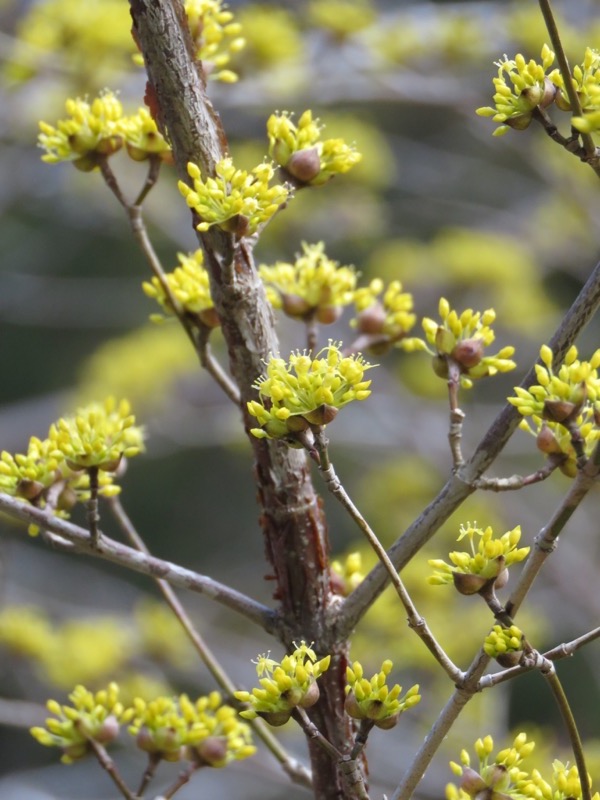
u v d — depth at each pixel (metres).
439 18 10.08
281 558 3.22
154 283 3.68
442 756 8.11
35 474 3.30
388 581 3.13
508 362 3.08
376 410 12.52
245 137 12.84
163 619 8.97
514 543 2.69
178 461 19.98
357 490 16.33
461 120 13.50
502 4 11.45
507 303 12.52
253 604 3.25
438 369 3.11
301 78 9.70
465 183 15.27
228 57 3.64
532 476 2.91
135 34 3.05
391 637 7.77
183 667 9.09
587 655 13.23
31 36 9.24
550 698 14.80
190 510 19.92
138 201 3.63
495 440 2.95
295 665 2.73
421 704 8.35
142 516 19.73
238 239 2.97
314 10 9.84
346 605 3.20
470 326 3.10
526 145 11.45
